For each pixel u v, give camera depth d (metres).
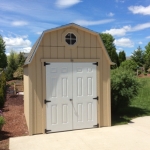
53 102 6.69
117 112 9.86
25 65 7.48
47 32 6.50
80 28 6.80
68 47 6.76
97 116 7.20
